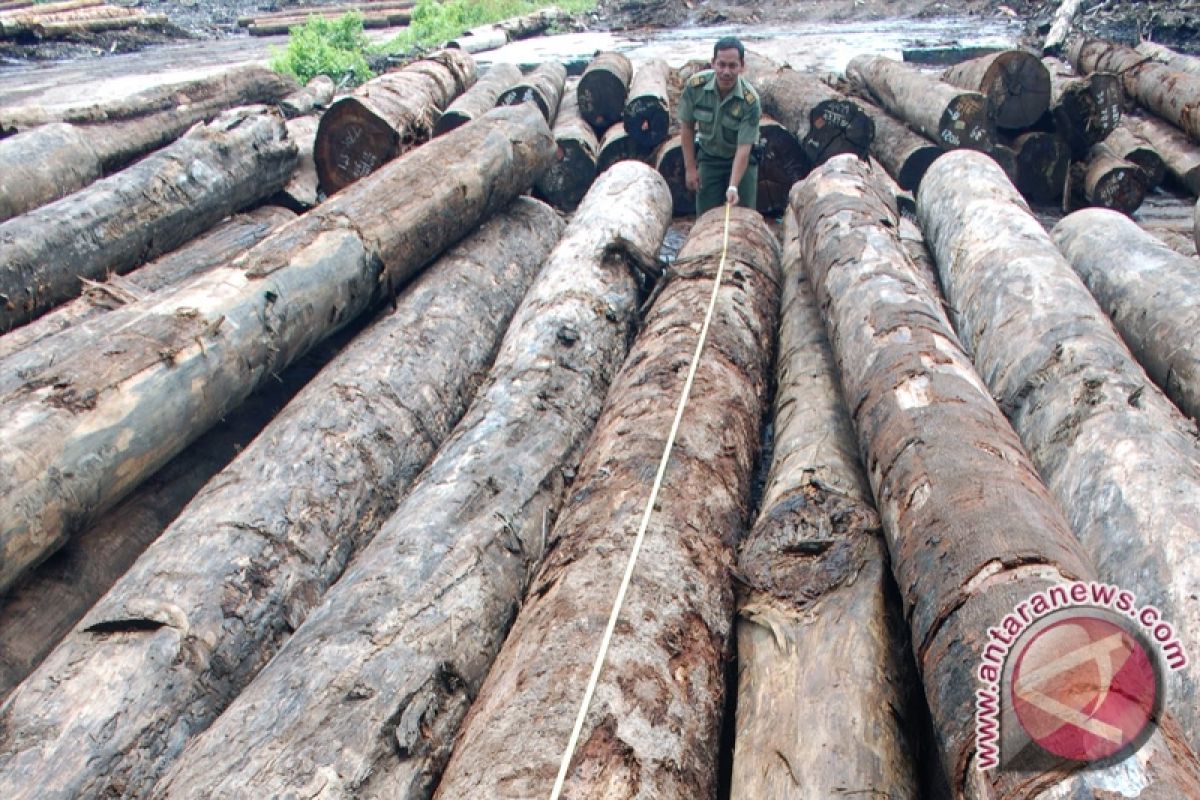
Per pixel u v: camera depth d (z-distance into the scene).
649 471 3.33
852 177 5.57
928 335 3.61
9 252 4.94
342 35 15.45
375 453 4.05
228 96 8.92
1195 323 4.13
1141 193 7.82
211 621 3.11
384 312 5.05
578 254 5.25
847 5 19.52
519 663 2.61
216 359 3.95
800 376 4.39
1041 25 14.88
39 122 7.06
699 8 20.80
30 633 3.29
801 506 3.12
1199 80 8.44
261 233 6.41
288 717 2.58
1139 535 2.85
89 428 3.41
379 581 3.08
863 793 2.30
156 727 2.83
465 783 2.23
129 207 5.56
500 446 3.80
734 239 5.59
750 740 2.58
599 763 2.21
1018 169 8.20
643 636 2.62
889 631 2.76
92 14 19.94
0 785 2.56
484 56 14.95
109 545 3.69
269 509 3.54
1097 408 3.40
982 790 1.92
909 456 2.96
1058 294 4.10
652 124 8.15
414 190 5.28
